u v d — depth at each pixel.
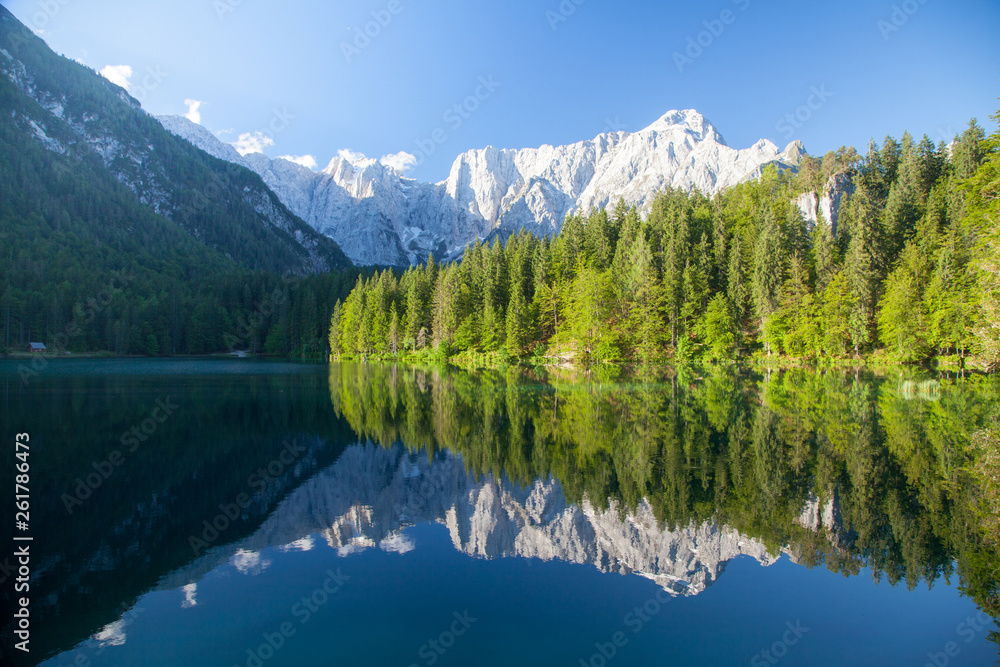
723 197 81.50
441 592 8.65
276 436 21.72
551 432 21.67
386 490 14.33
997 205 23.92
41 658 6.87
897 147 82.75
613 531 11.12
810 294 60.03
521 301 73.38
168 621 7.82
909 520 11.30
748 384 39.56
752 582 8.87
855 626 7.44
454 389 39.41
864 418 23.20
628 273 69.50
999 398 29.16
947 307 45.09
